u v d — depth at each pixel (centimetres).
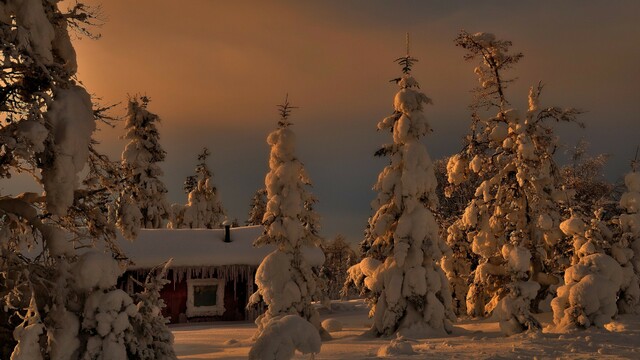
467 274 3266
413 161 2638
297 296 2659
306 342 1381
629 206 2580
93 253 1246
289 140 2836
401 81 2762
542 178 2870
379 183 2739
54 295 1205
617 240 2520
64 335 1184
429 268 2583
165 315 3847
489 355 1695
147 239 3978
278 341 1350
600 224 2444
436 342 2191
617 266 2295
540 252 2816
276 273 2705
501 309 2330
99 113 1340
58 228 1289
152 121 4556
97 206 1383
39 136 1105
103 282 1232
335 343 2372
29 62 1120
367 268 2683
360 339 2530
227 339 2616
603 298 2208
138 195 1448
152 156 4522
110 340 1193
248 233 4253
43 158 1180
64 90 1220
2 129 1173
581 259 2344
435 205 2672
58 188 1181
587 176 4988
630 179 2606
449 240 3294
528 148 2805
